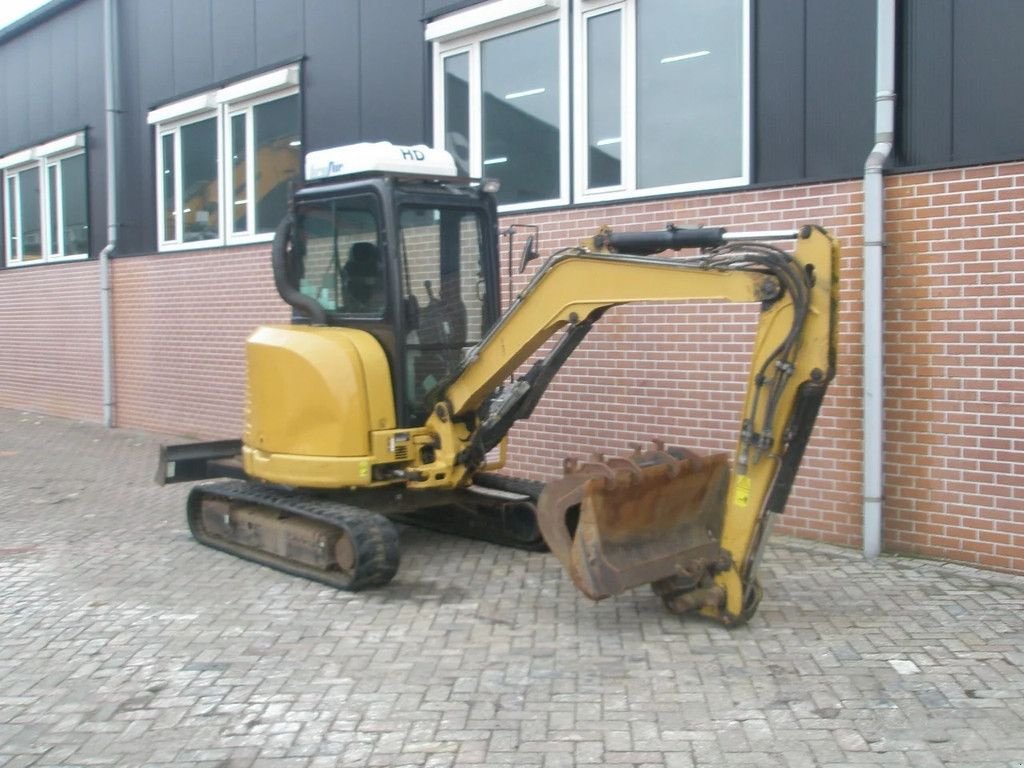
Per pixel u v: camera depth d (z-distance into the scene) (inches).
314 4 430.0
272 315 459.2
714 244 213.2
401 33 396.8
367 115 412.2
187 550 296.8
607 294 225.5
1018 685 185.5
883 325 267.6
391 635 218.1
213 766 161.3
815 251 199.0
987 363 252.7
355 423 257.4
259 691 189.5
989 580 247.0
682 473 220.8
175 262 514.0
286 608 238.4
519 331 244.7
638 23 326.6
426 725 173.8
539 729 171.3
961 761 157.8
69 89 592.7
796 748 162.9
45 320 627.8
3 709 184.1
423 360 269.7
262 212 471.2
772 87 290.7
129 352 553.6
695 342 308.2
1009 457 250.7
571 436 343.9
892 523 270.5
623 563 212.2
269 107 462.0
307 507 260.8
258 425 277.6
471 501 289.3
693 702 180.5
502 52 368.8
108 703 185.8
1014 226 246.8
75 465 450.0
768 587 244.4
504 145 370.0
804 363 201.2
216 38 483.5
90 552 294.8
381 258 262.8
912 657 199.3
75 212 600.4
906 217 263.1
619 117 333.7
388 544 246.4
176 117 509.7
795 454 209.0
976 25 252.7
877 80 264.1
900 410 267.0
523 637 215.0
